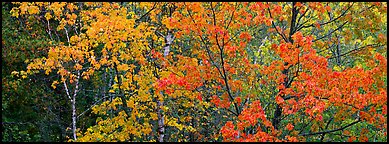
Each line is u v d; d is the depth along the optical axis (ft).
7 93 48.29
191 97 36.19
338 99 27.84
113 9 36.04
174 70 35.12
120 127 40.63
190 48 38.04
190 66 32.24
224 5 29.71
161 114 39.40
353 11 30.25
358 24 29.63
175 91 35.29
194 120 44.45
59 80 52.85
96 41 33.86
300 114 35.04
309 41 27.58
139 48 34.63
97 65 34.40
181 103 40.27
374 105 30.55
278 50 28.40
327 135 36.17
